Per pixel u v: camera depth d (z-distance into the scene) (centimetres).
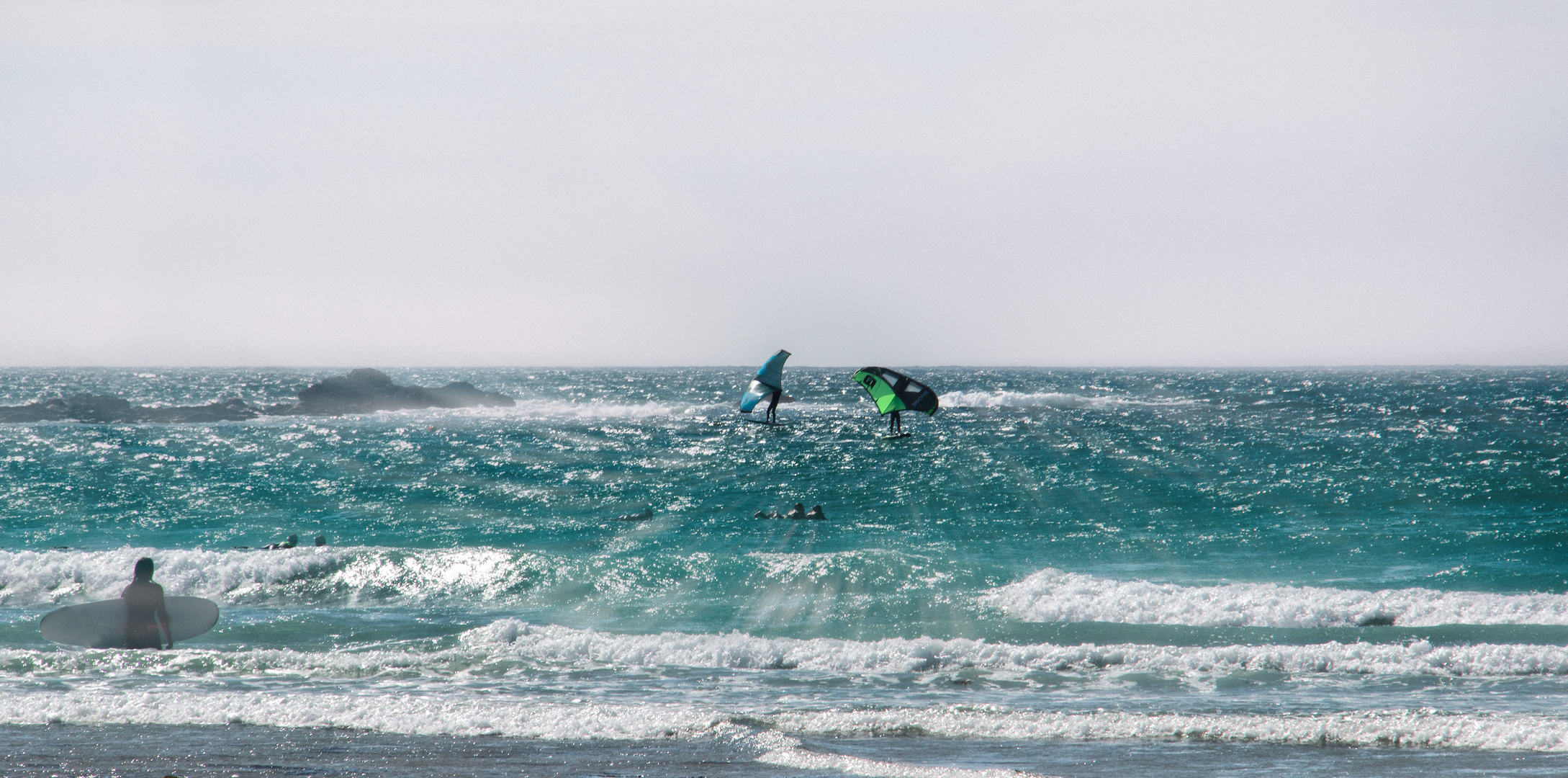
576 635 5053
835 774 2906
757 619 5609
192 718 3553
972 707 3703
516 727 3466
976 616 5662
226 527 10238
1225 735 3350
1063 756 3106
